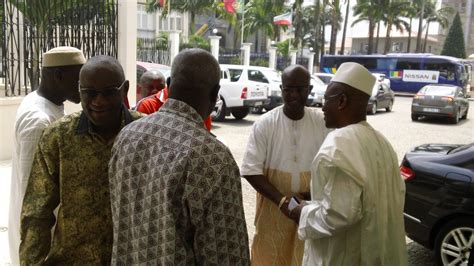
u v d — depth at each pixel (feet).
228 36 166.30
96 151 5.99
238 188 4.79
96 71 5.70
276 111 9.22
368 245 6.55
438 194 12.96
